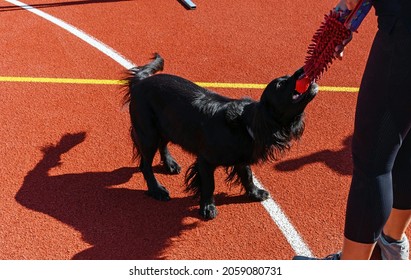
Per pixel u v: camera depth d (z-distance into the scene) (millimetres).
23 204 3879
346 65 5516
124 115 4777
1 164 4230
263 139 3254
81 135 4551
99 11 6520
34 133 4562
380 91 2496
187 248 3564
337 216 3793
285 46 5871
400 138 2592
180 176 4176
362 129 2600
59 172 4172
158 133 3896
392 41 2418
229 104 3512
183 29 6164
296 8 6594
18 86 5168
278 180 4105
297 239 3615
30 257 3480
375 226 2715
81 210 3846
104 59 5605
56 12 6500
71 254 3510
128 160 4312
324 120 4742
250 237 3639
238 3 6703
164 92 3752
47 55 5660
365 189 2668
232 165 3625
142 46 5848
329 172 4176
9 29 6113
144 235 3658
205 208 3770
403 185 2889
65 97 5016
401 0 2355
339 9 2625
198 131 3582
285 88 3018
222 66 5527
